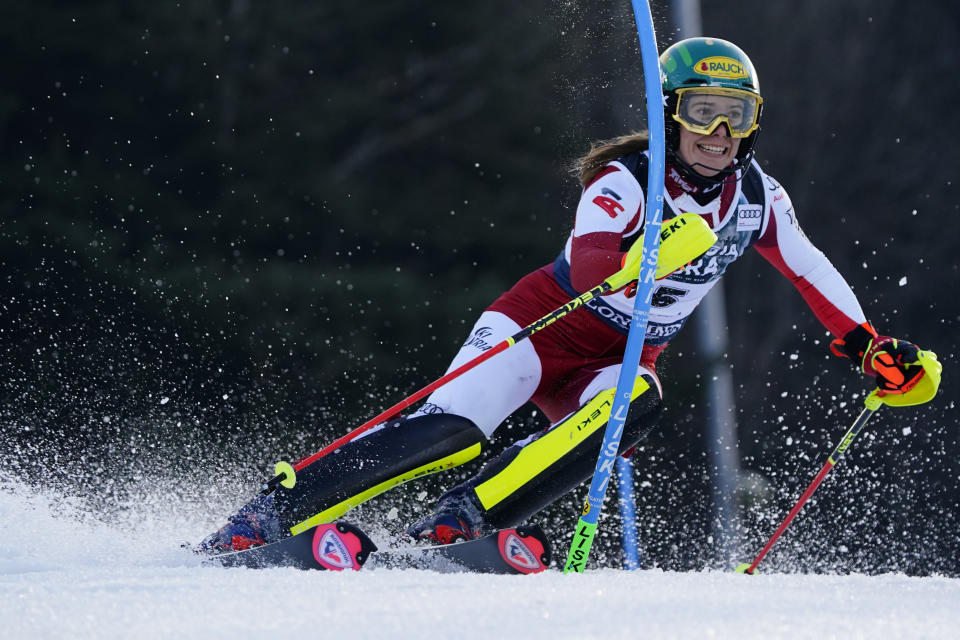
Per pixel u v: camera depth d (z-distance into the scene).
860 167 61.62
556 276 13.33
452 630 7.07
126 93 60.56
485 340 13.00
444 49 66.75
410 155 65.56
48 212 53.34
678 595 8.34
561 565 29.12
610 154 12.75
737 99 12.07
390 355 55.22
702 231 10.80
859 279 60.00
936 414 44.56
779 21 62.53
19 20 58.38
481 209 63.91
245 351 49.53
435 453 12.02
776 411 50.16
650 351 13.59
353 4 65.12
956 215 60.75
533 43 65.38
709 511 39.31
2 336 45.16
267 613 7.59
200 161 60.78
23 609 7.79
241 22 63.41
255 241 60.34
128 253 53.22
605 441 10.80
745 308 55.34
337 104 64.00
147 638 6.97
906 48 62.78
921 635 7.12
